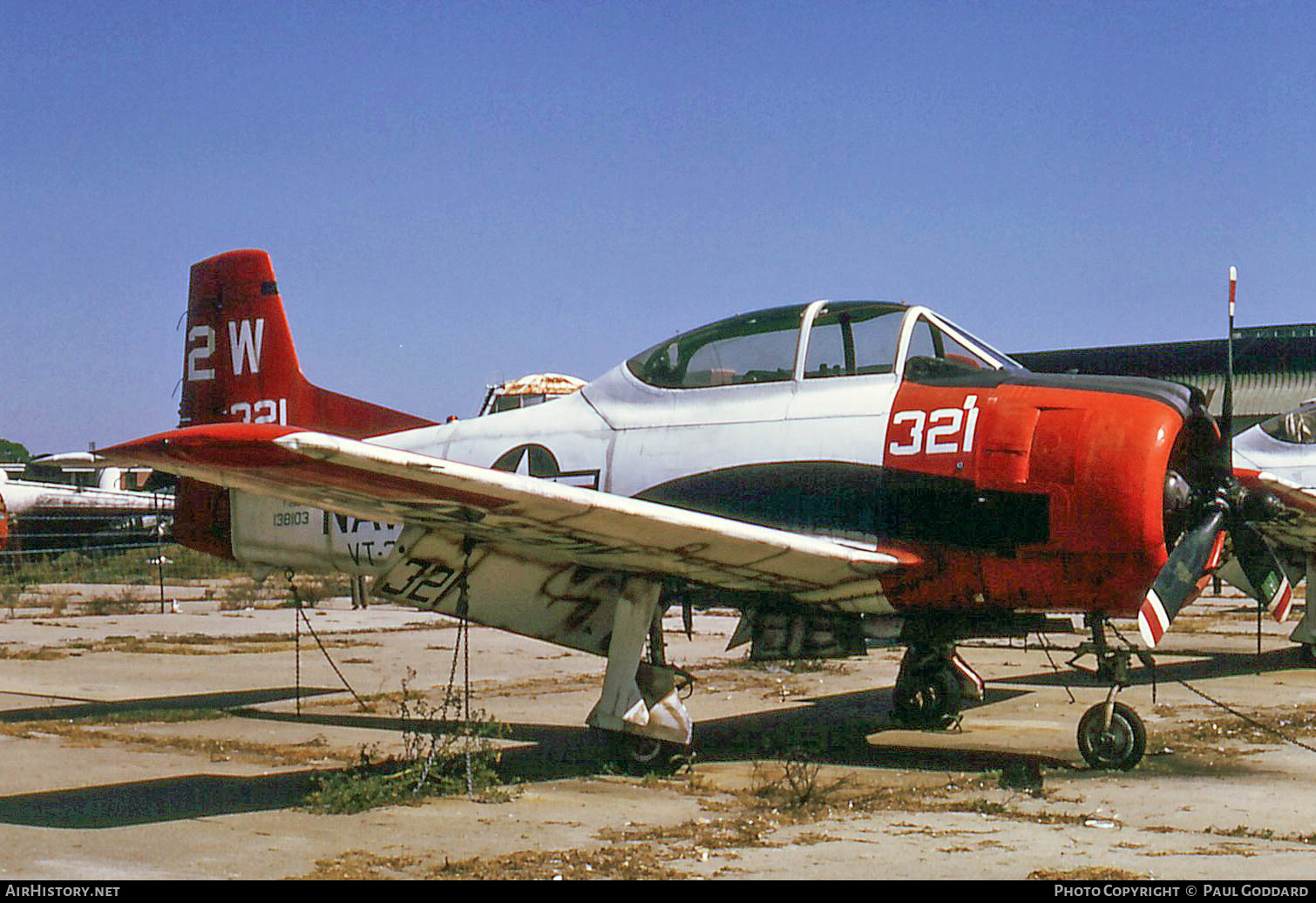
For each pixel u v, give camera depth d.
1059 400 6.99
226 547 10.38
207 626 17.72
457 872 4.73
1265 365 33.28
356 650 14.42
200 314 11.46
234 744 7.88
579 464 8.42
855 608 7.69
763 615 8.07
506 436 8.88
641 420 8.30
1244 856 4.96
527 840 5.29
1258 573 7.12
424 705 9.88
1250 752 7.52
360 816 5.77
